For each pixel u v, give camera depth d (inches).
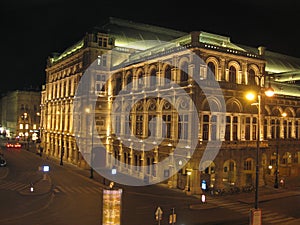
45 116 3919.8
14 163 2854.3
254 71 2169.0
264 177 2209.6
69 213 1408.7
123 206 1562.5
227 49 2026.3
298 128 2578.7
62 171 2518.5
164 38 3218.5
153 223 1299.2
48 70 3939.5
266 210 1569.9
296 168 2522.1
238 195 1865.2
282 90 2637.8
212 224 1305.4
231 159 1988.2
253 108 2126.0
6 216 1337.4
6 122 6058.1
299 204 1700.3
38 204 1542.8
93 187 1968.5
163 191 1909.4
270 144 2340.1
